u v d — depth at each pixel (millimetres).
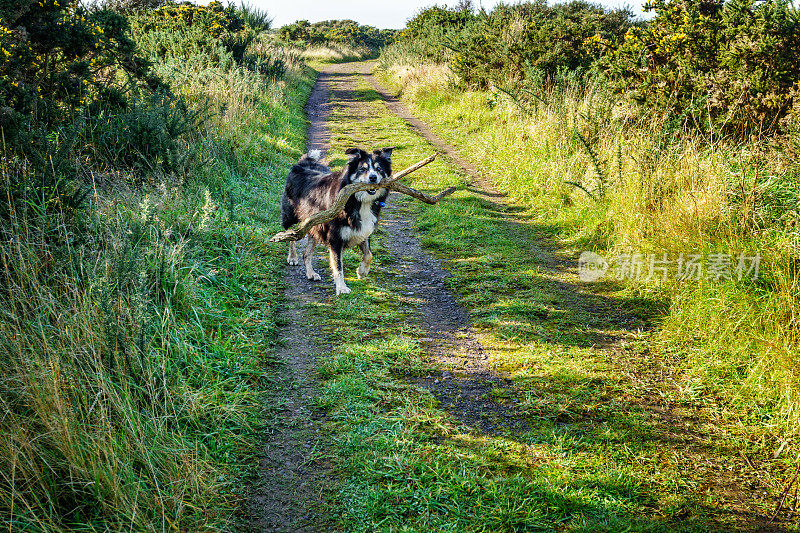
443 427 3555
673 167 6590
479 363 4391
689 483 3129
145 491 2744
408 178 10062
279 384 3992
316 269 6246
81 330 3322
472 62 16484
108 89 7461
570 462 3248
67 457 2670
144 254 4359
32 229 4082
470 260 6531
